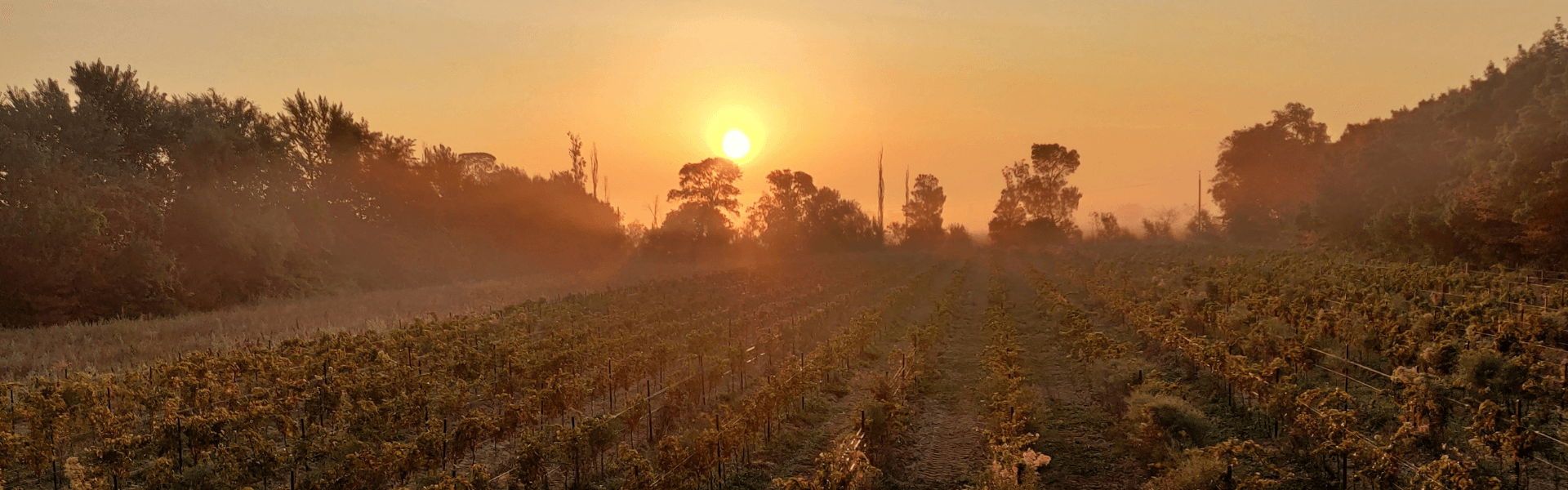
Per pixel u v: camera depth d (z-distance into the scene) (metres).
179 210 38.12
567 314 27.39
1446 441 10.79
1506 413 10.59
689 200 89.62
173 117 39.56
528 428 12.77
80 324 29.02
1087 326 20.58
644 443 13.12
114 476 10.12
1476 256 36.91
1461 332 17.59
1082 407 15.32
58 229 30.30
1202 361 15.94
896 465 11.91
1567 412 12.12
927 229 113.31
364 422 12.20
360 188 56.28
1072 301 36.69
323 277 46.22
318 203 47.69
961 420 14.81
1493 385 12.61
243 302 39.25
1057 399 16.08
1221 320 20.42
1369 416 12.81
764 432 13.50
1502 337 15.97
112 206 33.72
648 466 9.98
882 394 14.07
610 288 40.31
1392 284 28.86
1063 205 99.56
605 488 10.69
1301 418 10.80
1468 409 11.88
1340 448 9.65
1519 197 30.48
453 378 16.58
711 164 88.81
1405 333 16.31
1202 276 34.62
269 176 43.94
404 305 35.38
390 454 10.17
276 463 10.39
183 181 39.22
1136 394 12.49
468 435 11.34
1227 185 80.81
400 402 13.16
